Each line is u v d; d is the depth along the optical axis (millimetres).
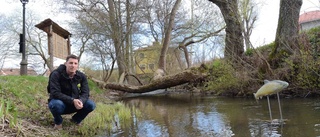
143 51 24031
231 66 8852
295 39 7035
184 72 10562
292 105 5258
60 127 3701
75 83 3848
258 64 7664
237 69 8422
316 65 6223
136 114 5504
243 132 3262
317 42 6879
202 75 10492
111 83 12602
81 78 3898
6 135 2738
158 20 19734
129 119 4852
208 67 10797
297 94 6828
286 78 6957
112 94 12555
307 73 6402
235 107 5688
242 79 7949
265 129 3301
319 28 7453
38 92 6129
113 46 18406
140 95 12742
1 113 2893
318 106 4848
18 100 4641
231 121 4059
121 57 16719
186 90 13750
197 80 11398
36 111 4402
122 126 4168
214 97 8852
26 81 6988
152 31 20250
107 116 5004
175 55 21062
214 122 4098
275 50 7695
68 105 3775
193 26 19203
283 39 7320
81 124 4102
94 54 20688
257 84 7684
